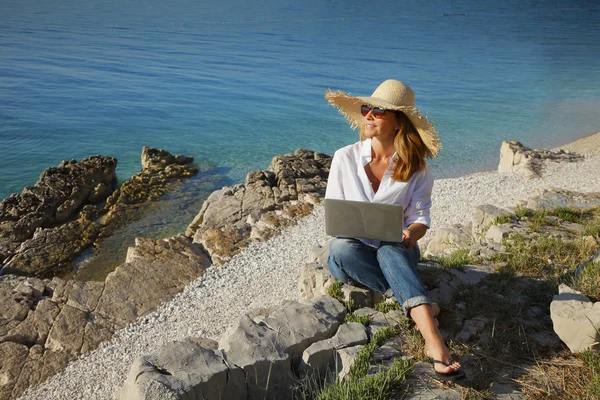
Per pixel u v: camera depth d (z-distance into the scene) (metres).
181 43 55.16
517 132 25.77
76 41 54.28
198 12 86.56
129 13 81.81
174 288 9.94
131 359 7.96
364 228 4.06
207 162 21.11
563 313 3.84
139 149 23.30
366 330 4.11
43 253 12.41
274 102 31.75
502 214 7.05
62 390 7.38
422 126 3.96
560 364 3.71
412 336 3.98
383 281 4.39
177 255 11.09
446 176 19.97
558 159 17.27
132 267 10.43
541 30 73.44
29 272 11.79
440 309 4.39
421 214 4.23
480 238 7.10
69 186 15.96
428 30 70.94
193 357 3.57
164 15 80.94
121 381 7.48
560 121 27.72
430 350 3.57
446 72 42.09
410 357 3.76
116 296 9.52
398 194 4.14
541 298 4.60
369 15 89.25
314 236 12.02
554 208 7.24
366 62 45.91
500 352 3.86
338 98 4.36
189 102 31.69
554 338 4.04
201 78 38.41
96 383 7.48
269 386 3.66
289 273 10.20
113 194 16.14
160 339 8.42
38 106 29.83
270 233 12.27
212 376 3.40
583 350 3.78
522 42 61.00
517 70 43.41
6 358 7.86
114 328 8.73
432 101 32.16
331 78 39.03
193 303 9.43
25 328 8.51
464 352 3.86
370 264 4.31
